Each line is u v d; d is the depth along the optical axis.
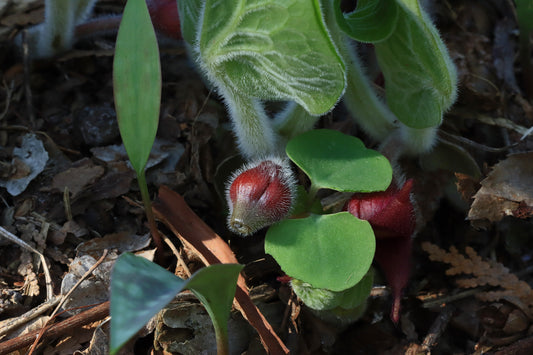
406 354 0.34
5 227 0.35
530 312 0.34
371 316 0.34
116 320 0.27
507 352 0.33
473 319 0.34
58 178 0.35
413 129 0.35
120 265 0.28
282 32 0.31
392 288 0.32
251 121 0.34
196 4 0.34
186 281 0.28
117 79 0.32
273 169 0.33
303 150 0.33
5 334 0.33
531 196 0.34
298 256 0.32
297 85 0.32
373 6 0.33
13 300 0.33
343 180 0.32
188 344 0.33
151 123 0.32
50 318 0.32
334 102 0.32
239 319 0.33
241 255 0.35
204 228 0.34
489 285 0.35
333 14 0.33
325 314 0.33
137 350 0.33
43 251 0.34
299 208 0.33
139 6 0.32
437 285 0.35
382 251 0.33
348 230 0.32
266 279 0.34
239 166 0.35
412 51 0.33
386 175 0.32
